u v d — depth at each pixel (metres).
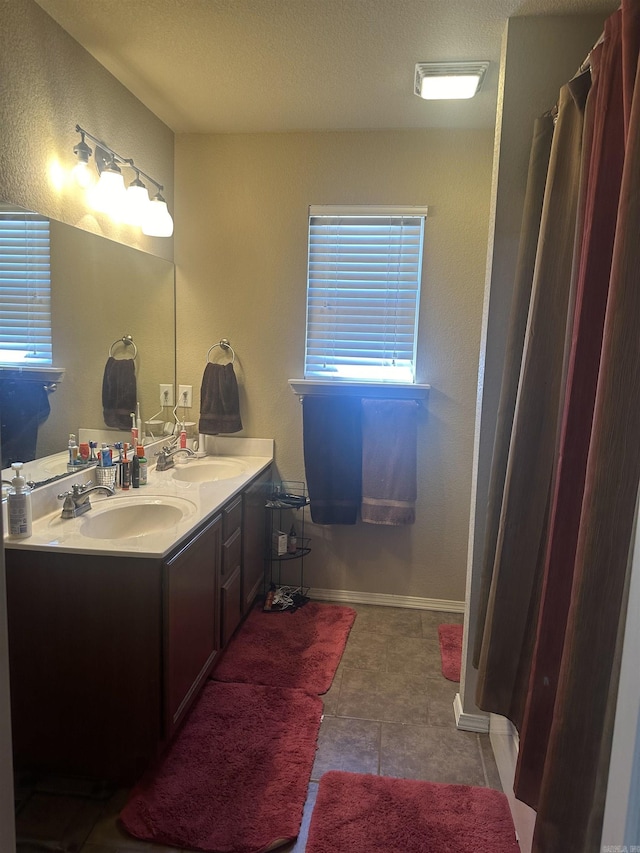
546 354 1.43
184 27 1.91
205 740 1.96
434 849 1.57
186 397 3.09
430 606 3.08
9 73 1.70
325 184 2.85
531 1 1.71
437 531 3.02
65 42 1.96
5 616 0.86
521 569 1.48
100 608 1.71
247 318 3.00
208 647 2.18
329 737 2.03
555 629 1.18
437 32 1.90
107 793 1.75
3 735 0.85
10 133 1.72
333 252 2.93
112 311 2.41
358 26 1.87
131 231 2.56
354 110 2.56
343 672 2.46
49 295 1.98
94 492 2.24
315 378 3.03
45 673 1.75
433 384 2.91
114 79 2.29
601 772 0.89
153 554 1.66
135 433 2.63
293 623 2.83
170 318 2.99
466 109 2.52
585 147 1.25
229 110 2.59
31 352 1.90
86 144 2.04
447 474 2.97
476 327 2.85
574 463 1.14
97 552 1.68
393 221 2.87
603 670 0.93
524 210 1.68
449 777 1.86
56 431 2.06
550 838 0.98
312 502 2.98
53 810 1.68
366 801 1.74
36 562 1.71
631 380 0.88
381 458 2.91
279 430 3.07
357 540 3.08
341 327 2.98
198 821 1.63
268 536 3.12
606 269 1.09
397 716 2.17
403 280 2.90
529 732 1.23
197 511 2.09
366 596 3.10
